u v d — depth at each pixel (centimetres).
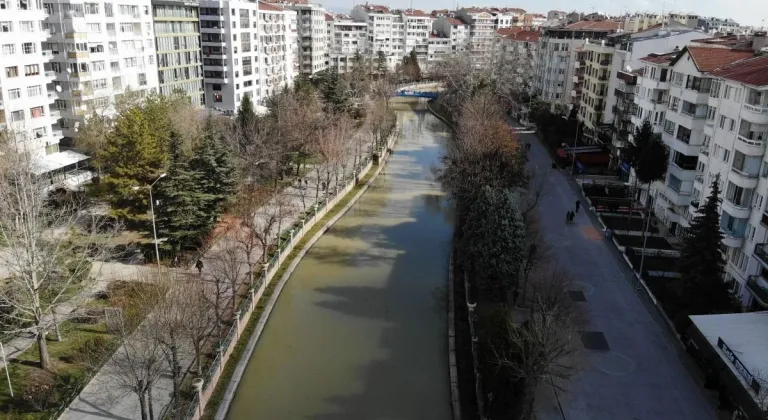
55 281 4306
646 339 4388
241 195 6425
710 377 3769
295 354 4462
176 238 5616
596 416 3534
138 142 6003
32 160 6041
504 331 3556
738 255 4969
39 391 3494
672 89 6512
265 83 13938
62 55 8325
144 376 3466
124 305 4125
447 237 6950
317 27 19275
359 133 11681
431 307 5238
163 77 11031
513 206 4803
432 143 12181
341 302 5300
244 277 5362
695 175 6031
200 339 3741
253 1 13438
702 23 13500
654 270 5441
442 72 17025
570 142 10606
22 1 7125
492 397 3459
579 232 6638
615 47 10094
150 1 10031
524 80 15438
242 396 3950
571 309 4709
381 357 4453
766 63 5041
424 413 3828
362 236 6925
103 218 6288
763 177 4616
